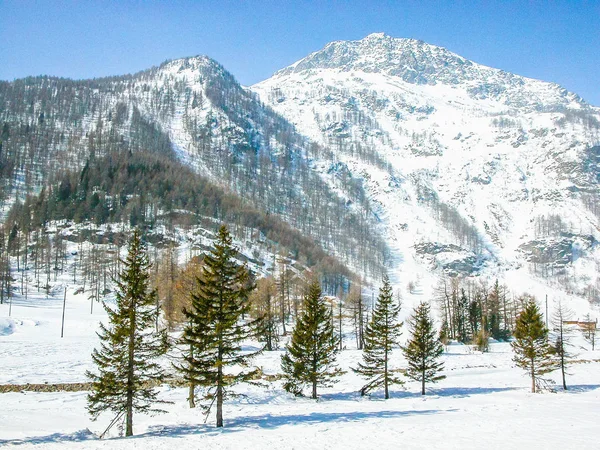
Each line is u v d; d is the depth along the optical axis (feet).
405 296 611.06
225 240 111.65
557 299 646.33
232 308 109.40
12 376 165.99
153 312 110.52
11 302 359.25
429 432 96.89
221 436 97.86
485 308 384.06
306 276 447.42
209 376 108.47
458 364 239.09
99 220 531.09
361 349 263.49
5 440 97.14
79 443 92.73
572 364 248.52
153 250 480.64
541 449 79.82
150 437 98.78
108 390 103.50
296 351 158.92
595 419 112.06
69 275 448.65
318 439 92.63
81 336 264.31
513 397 160.25
